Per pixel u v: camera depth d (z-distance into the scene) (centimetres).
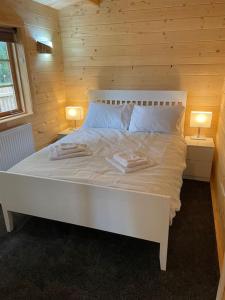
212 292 156
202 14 297
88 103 390
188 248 193
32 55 309
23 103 314
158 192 168
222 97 313
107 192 165
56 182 178
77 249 193
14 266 178
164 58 332
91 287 160
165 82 343
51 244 199
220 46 304
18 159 291
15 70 300
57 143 274
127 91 355
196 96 334
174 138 288
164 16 313
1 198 205
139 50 339
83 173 195
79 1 333
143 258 183
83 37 360
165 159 223
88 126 345
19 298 155
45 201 191
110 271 172
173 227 219
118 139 285
